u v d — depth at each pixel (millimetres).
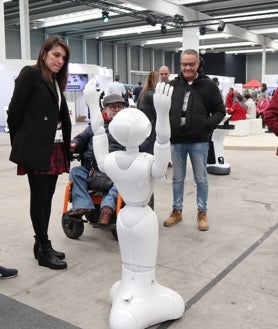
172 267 2811
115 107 3246
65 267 2777
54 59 2508
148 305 2039
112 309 2055
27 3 14250
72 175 3312
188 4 14750
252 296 2396
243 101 11406
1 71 13750
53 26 20062
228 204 4469
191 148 3486
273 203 4516
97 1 13188
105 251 3104
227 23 17766
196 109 3375
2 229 3627
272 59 29000
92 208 3209
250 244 3256
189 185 5375
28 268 2791
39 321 2125
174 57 28891
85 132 3381
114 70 24734
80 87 16281
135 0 12820
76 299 2363
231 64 29078
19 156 2508
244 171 6426
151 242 2033
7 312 2211
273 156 7914
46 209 2783
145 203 2049
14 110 2492
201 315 2189
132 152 2012
